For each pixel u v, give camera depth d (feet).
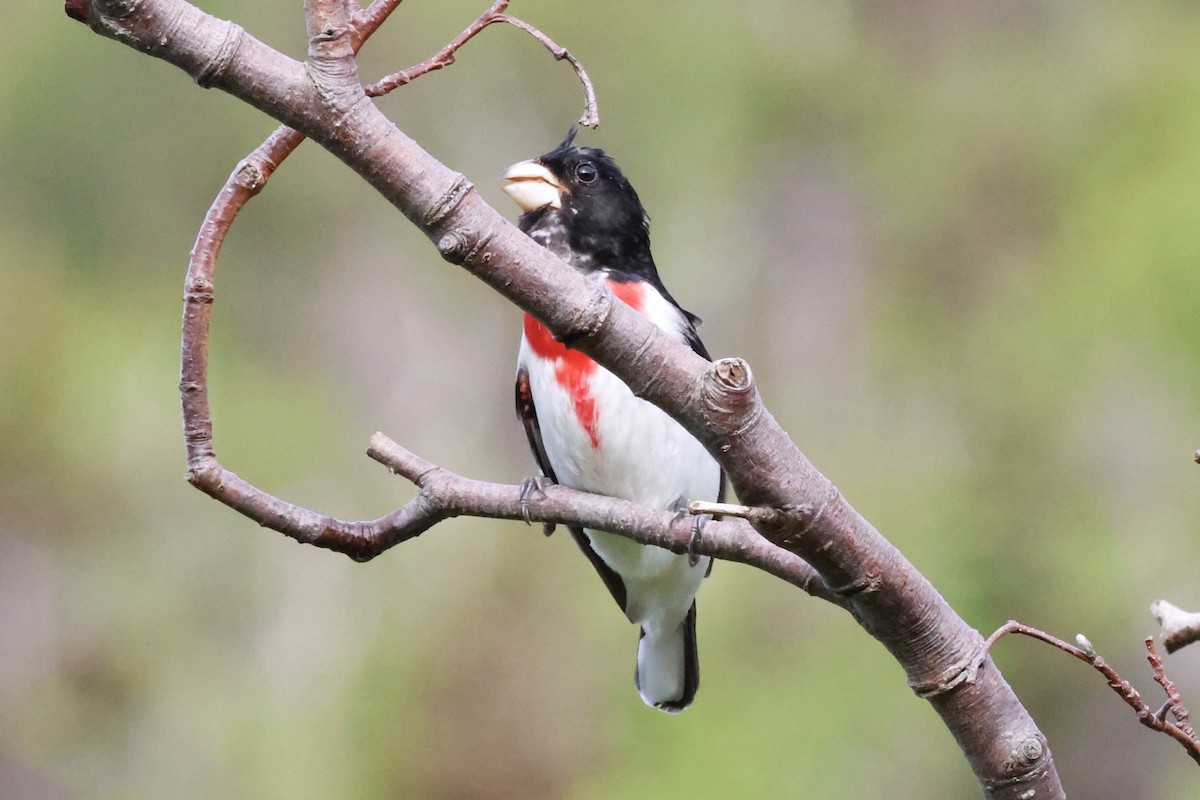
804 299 47.65
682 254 47.26
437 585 43.39
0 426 45.11
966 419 43.91
